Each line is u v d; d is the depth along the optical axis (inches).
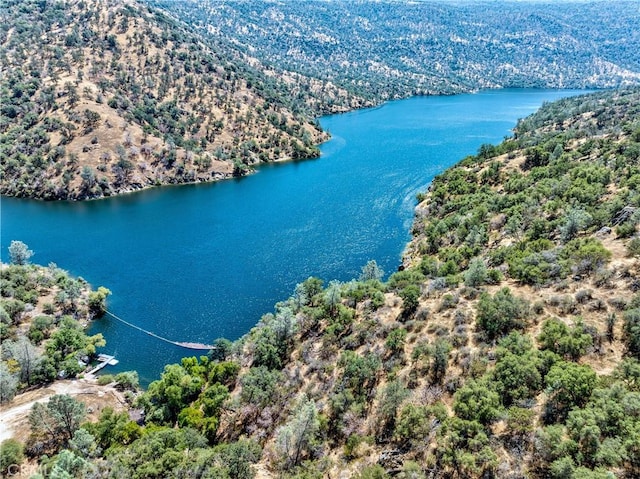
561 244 3412.9
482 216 4810.5
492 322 2480.3
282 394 2591.0
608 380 1825.8
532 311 2503.7
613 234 3137.3
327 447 2153.1
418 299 3112.7
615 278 2554.1
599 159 5187.0
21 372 2965.1
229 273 4776.1
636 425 1539.1
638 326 2057.1
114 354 3511.3
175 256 5216.5
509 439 1768.0
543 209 4308.6
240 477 1975.9
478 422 1835.6
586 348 2092.8
